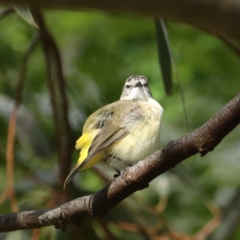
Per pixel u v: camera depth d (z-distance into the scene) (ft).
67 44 57.93
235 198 38.45
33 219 22.27
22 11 20.22
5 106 40.52
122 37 57.16
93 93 45.09
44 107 46.03
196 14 8.13
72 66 54.54
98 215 20.97
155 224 35.91
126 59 55.57
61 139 37.22
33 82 48.96
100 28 57.88
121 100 33.37
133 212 35.27
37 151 39.45
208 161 52.06
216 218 36.37
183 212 46.85
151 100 32.78
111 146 28.40
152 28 57.00
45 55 35.94
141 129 28.86
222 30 8.34
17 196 37.70
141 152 28.73
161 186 39.11
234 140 54.08
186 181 38.22
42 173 37.86
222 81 54.60
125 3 8.10
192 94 54.03
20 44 50.21
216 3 8.01
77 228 34.65
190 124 52.42
